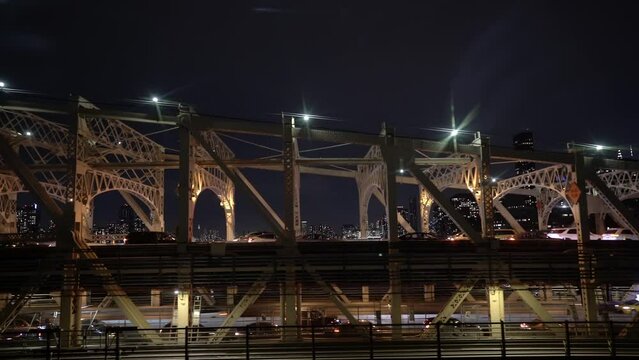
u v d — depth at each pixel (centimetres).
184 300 2556
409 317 3438
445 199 2900
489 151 3023
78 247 2614
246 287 3042
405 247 2889
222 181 5850
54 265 2523
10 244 3459
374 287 3678
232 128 2794
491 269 2734
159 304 3650
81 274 2547
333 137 2877
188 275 2577
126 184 5928
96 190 5581
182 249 2650
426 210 5950
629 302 3675
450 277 2731
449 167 5775
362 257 2702
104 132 4975
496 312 2730
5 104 2647
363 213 5672
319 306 3562
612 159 3278
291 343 2380
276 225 2712
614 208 3219
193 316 2666
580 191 3177
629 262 2909
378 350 2403
